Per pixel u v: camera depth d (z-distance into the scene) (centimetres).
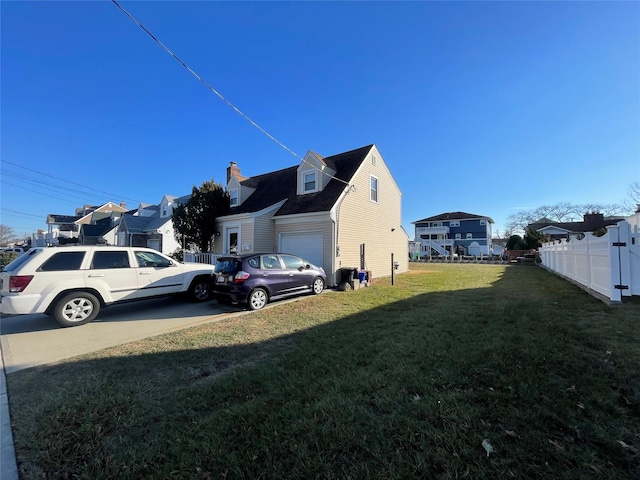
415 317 626
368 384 330
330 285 1174
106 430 268
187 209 1599
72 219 4319
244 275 773
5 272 622
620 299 673
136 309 807
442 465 210
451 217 5309
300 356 428
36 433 266
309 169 1420
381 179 1619
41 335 579
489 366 361
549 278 1312
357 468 210
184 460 225
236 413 284
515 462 210
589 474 198
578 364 356
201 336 547
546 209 5322
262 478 206
